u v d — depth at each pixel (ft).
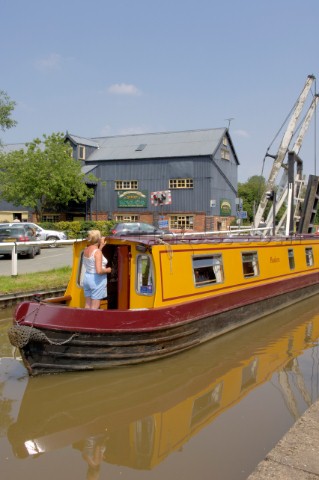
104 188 157.28
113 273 32.42
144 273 30.66
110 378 26.81
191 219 148.25
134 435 20.44
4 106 109.19
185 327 31.17
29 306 25.39
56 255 80.89
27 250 74.54
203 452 18.88
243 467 17.66
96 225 137.28
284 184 73.67
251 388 25.93
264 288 42.70
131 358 28.04
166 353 29.86
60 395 24.40
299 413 22.63
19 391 24.86
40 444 19.57
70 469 17.62
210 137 152.66
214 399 24.43
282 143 74.28
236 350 32.71
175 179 149.59
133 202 153.99
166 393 25.11
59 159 136.98
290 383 26.68
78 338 26.09
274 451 15.76
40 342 25.29
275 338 35.99
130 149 158.40
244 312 39.34
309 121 76.95
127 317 27.37
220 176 153.58
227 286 37.55
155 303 29.71
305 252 54.19
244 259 41.19
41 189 135.03
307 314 44.91
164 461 18.12
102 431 20.85
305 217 66.49
